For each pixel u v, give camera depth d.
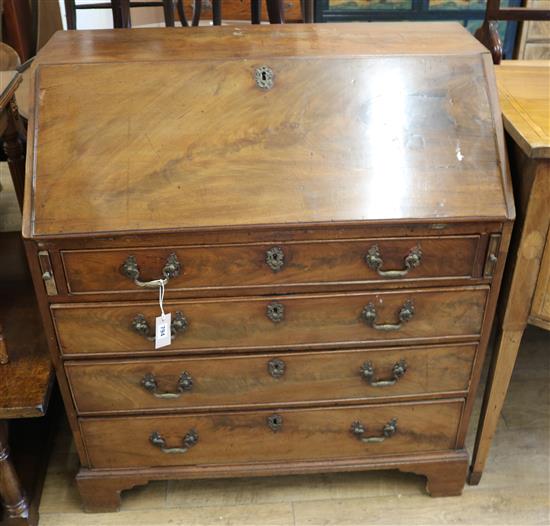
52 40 1.33
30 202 1.15
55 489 1.60
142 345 1.29
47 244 1.15
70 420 1.39
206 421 1.41
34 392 1.32
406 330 1.31
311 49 1.26
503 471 1.63
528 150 1.12
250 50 1.25
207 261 1.19
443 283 1.26
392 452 1.50
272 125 1.19
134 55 1.23
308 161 1.18
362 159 1.18
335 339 1.32
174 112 1.19
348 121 1.20
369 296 1.26
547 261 1.24
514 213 1.17
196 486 1.61
